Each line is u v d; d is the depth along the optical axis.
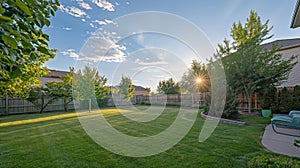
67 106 14.89
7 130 6.05
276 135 4.82
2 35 1.03
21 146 4.12
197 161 3.11
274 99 8.93
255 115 8.88
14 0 1.08
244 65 9.02
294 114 5.17
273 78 8.73
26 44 1.29
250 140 4.35
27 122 8.05
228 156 3.30
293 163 1.96
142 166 2.98
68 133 5.48
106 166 3.00
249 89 9.20
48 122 7.88
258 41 9.16
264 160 2.10
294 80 11.14
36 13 1.48
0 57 1.26
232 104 7.64
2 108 12.06
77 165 3.04
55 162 3.17
